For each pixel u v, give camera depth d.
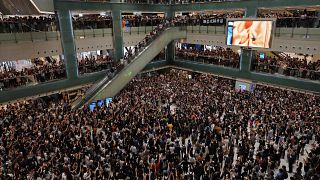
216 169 11.26
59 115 16.50
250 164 11.45
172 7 29.06
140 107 17.66
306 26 19.11
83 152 12.25
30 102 20.41
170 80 25.20
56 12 21.00
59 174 10.66
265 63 22.52
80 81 23.17
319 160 11.67
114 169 11.01
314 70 19.62
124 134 13.98
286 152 13.86
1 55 17.94
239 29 21.89
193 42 26.98
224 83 24.77
